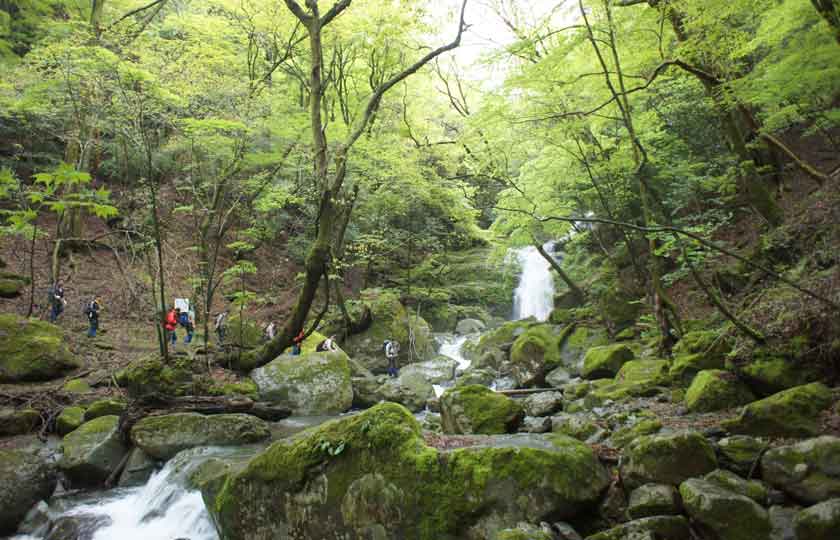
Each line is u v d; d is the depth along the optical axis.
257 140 16.81
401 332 21.31
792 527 4.44
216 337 19.16
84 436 10.08
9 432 10.50
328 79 16.94
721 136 13.94
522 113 11.78
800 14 9.52
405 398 15.21
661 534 4.68
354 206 22.69
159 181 22.77
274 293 24.47
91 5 19.38
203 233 18.33
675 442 5.34
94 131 18.11
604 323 16.42
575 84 10.82
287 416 13.33
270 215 25.73
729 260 13.10
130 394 12.32
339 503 5.57
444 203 22.77
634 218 15.93
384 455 5.53
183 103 13.80
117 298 19.41
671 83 13.86
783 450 5.07
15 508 8.10
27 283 18.38
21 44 17.95
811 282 8.08
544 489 5.15
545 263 26.44
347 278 28.02
